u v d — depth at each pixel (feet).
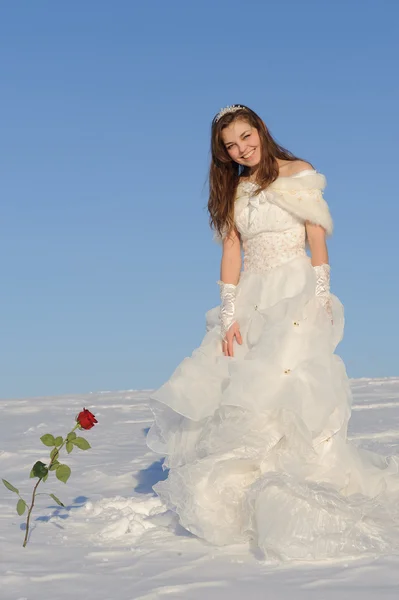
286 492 10.07
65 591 8.71
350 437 19.47
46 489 14.82
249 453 10.66
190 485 10.72
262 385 10.86
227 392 10.87
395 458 11.73
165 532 11.18
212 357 11.71
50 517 12.46
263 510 10.02
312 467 10.69
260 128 11.64
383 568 9.12
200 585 8.72
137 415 25.98
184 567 9.45
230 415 10.90
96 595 8.55
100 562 9.86
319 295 11.43
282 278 11.51
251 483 10.79
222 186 11.96
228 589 8.59
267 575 9.07
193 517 10.59
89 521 12.05
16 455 18.61
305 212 11.40
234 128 11.53
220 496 10.66
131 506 12.75
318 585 8.61
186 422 11.57
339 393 11.04
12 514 12.69
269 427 10.83
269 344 11.07
